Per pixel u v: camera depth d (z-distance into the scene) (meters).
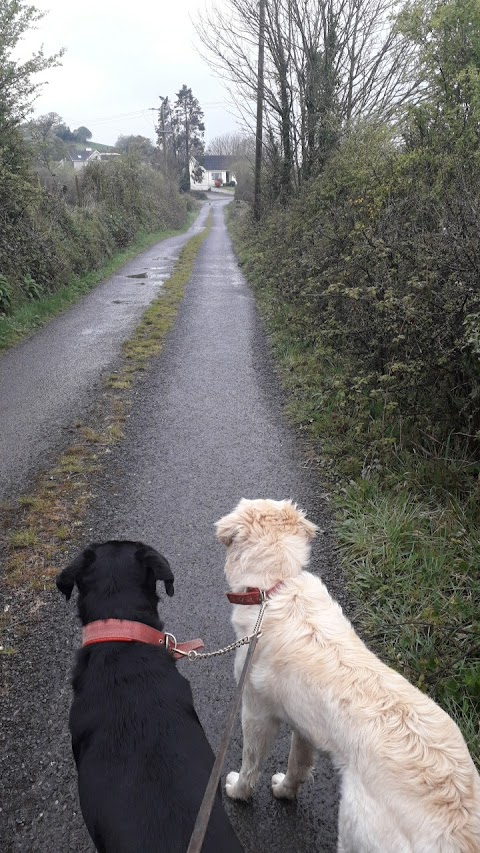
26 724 3.29
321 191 12.80
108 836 1.90
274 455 6.60
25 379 9.54
